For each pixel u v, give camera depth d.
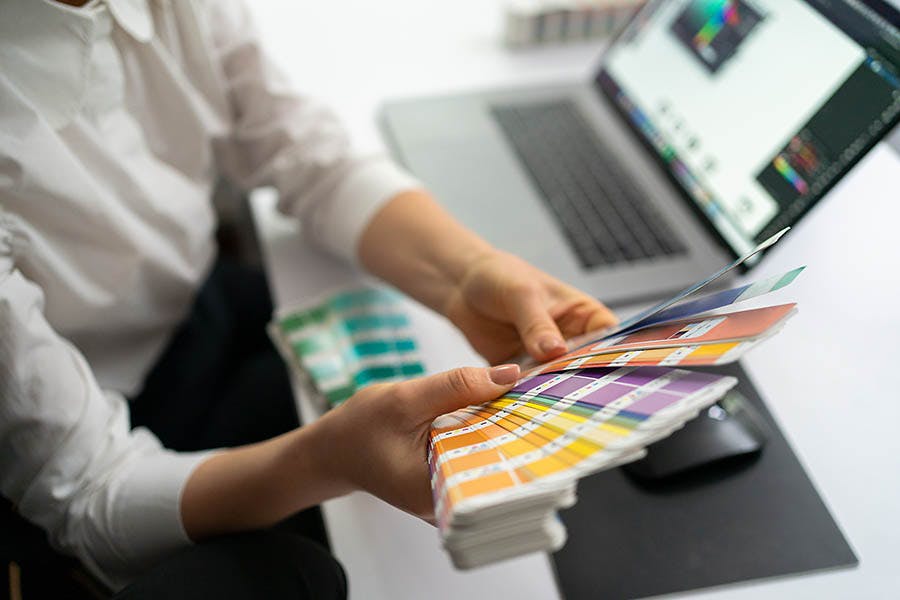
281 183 0.78
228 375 0.90
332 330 0.66
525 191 0.81
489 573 0.50
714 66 0.79
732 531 0.51
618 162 0.85
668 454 0.53
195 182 0.77
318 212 0.76
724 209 0.73
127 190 0.66
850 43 0.65
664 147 0.83
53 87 0.57
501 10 1.11
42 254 0.60
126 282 0.68
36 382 0.52
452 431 0.42
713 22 0.81
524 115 0.93
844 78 0.65
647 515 0.52
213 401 0.86
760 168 0.70
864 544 0.50
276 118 0.80
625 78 0.92
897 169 0.84
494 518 0.31
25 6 0.54
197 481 0.55
